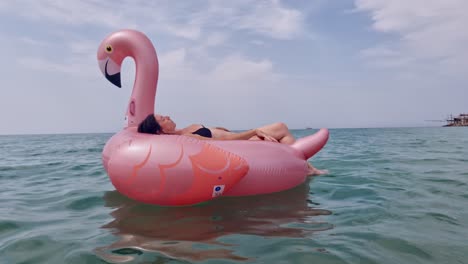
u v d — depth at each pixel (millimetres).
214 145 3047
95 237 2225
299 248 1981
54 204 3260
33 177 5012
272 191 3492
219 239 2150
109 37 4578
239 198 3299
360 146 10977
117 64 4680
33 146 14977
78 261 1830
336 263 1777
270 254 1897
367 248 1976
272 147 3580
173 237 2203
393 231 2277
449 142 12586
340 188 3756
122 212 2877
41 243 2129
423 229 2318
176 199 2857
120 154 2943
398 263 1769
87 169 5887
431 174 4656
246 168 2973
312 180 4273
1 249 2043
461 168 5211
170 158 2783
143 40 4562
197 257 1861
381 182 4090
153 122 3451
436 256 1862
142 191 2836
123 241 2137
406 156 7164
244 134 3816
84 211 2953
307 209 2877
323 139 4219
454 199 3189
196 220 2582
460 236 2174
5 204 3275
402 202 3082
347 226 2398
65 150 11391
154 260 1826
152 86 4551
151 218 2662
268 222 2516
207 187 2838
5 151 11039
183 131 3771
